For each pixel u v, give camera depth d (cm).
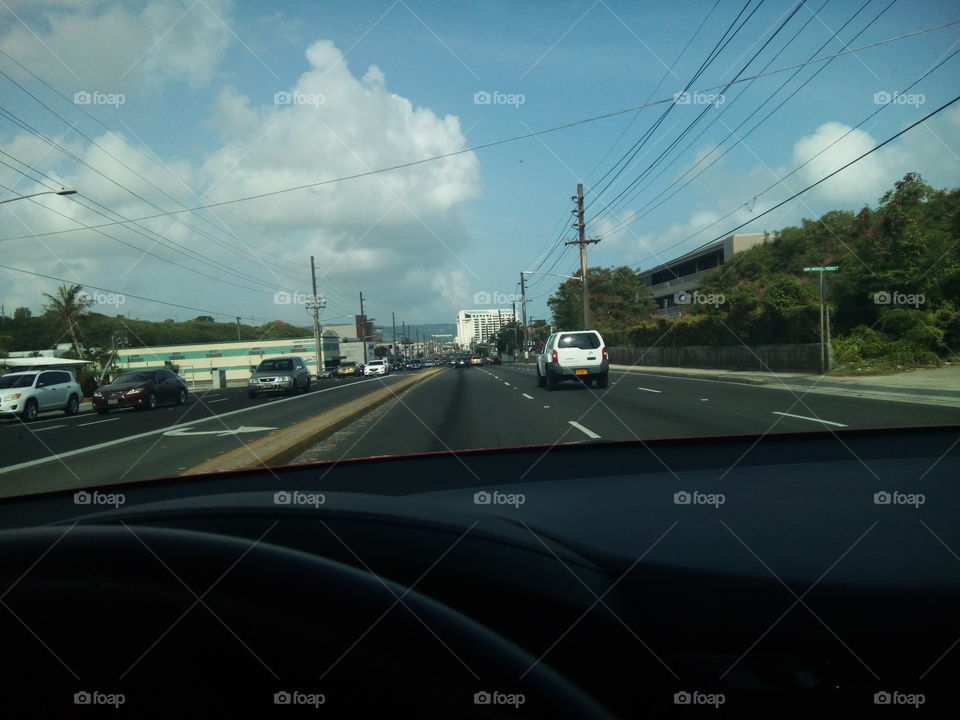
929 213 2498
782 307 2681
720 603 125
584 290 4241
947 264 2238
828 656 112
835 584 130
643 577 139
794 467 307
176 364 7300
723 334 3198
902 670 110
